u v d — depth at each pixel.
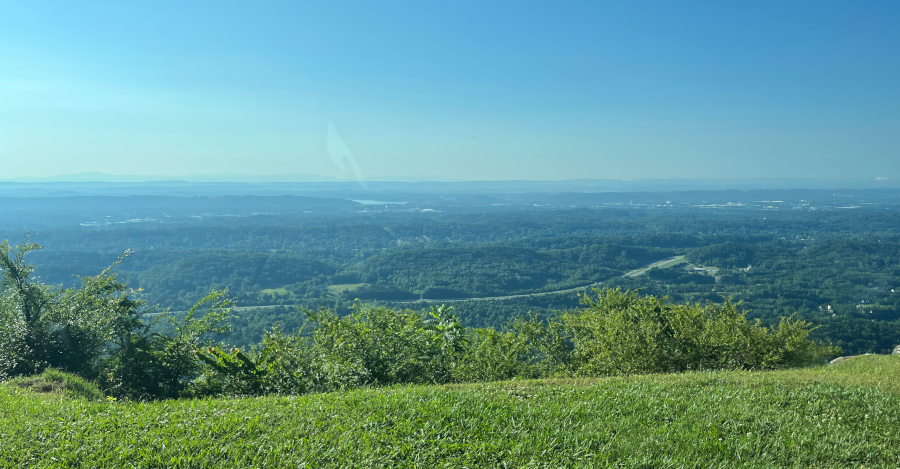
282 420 6.23
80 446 5.43
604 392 7.71
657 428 6.19
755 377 8.94
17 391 9.02
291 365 10.08
